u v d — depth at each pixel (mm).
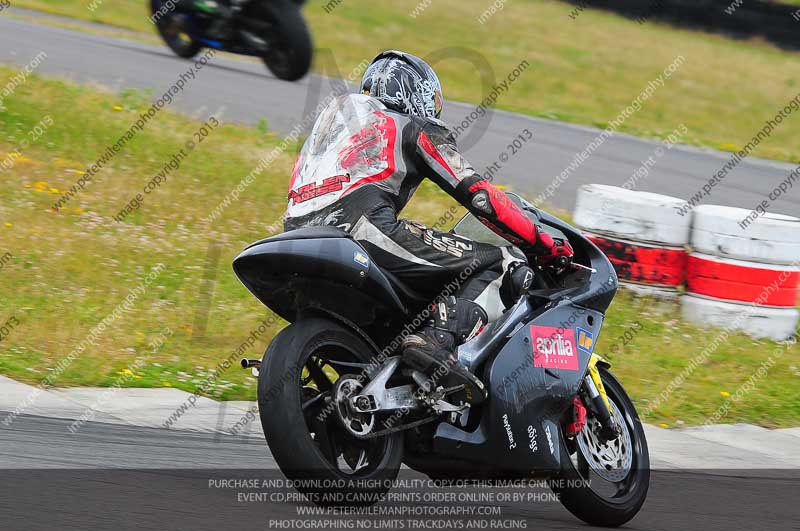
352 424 14680
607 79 85125
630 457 17484
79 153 41000
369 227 15180
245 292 30531
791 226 32188
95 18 81188
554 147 54469
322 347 14852
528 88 76938
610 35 103188
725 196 48625
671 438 23406
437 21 97438
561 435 16703
